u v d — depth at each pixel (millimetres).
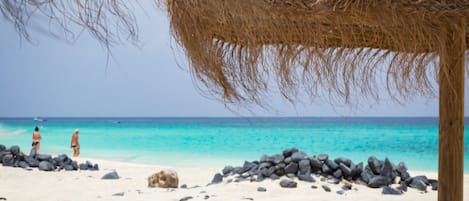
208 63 2094
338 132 51812
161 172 7684
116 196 6590
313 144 32594
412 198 6473
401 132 50688
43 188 7633
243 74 2223
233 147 29594
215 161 19688
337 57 2527
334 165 7441
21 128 62562
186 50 2062
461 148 2750
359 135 44594
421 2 2023
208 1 1855
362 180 7348
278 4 2006
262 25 1997
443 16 2100
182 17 1937
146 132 52281
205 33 2021
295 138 40156
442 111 2715
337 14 2105
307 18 2129
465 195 6801
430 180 7621
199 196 6289
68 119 149625
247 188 6746
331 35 2570
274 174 7355
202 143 33844
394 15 2051
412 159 20891
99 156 21906
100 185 7969
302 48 2318
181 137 42188
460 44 2357
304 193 6531
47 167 9875
